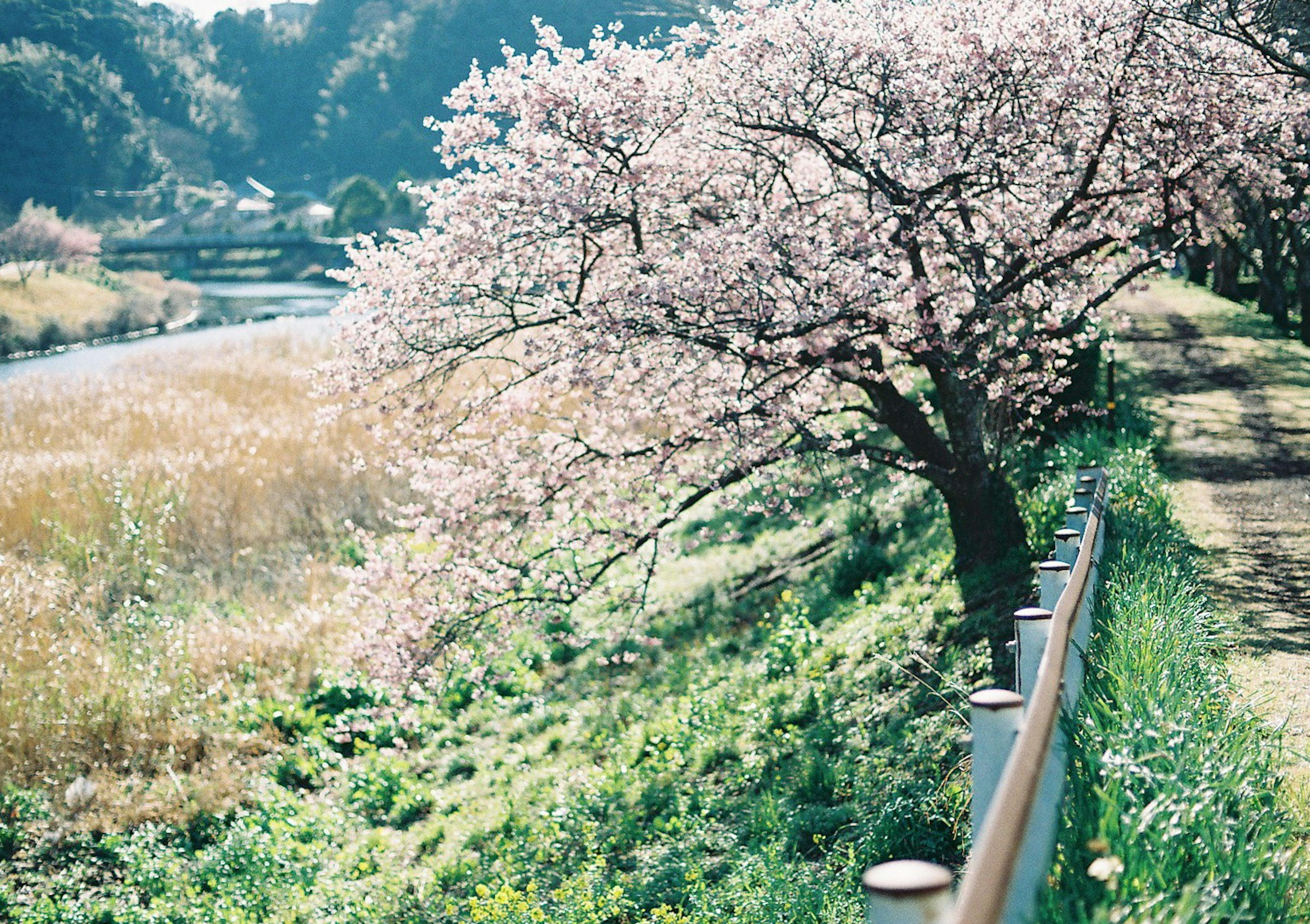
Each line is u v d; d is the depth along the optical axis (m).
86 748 13.92
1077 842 4.41
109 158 180.88
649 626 17.05
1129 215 13.14
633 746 13.04
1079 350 17.45
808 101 12.26
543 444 12.62
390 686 12.63
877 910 2.07
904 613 13.12
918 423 13.30
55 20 198.38
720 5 13.59
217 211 165.38
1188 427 20.02
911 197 11.44
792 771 10.52
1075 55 11.76
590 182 11.76
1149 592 8.20
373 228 125.31
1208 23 12.53
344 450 24.23
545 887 10.23
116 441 25.81
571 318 11.71
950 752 9.23
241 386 32.31
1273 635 8.91
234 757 14.33
